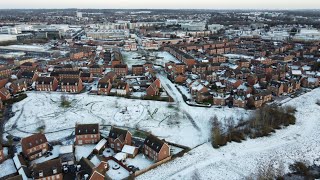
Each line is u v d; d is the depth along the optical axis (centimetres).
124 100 16762
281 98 17100
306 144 11831
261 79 19675
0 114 14638
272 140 12106
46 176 8944
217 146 11494
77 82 18238
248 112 14900
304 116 14525
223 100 15838
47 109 15400
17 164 9888
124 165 10025
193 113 14900
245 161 10594
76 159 10444
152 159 10619
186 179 9519
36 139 10719
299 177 9712
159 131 12912
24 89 18538
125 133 11225
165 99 16775
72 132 12775
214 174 9806
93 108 15550
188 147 11469
